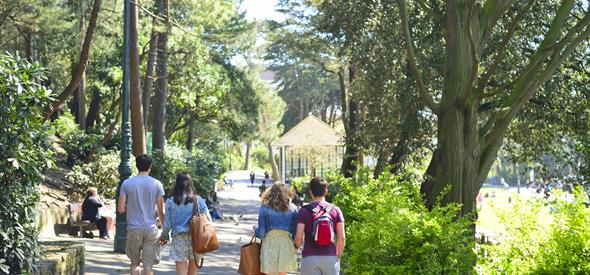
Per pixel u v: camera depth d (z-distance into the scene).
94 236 24.33
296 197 34.56
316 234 9.75
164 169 40.06
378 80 25.53
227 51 53.41
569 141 24.48
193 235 11.55
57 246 12.51
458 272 10.45
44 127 10.08
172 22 31.25
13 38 31.23
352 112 37.53
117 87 53.06
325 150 72.38
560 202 9.75
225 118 63.19
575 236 9.23
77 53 36.59
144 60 48.47
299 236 9.90
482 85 16.75
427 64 23.59
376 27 25.83
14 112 9.59
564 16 16.98
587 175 23.17
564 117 22.97
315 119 70.06
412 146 25.30
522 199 10.33
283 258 11.26
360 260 11.50
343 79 45.56
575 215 9.48
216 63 56.78
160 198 11.70
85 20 32.88
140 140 29.20
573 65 22.52
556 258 9.18
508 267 9.54
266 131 77.25
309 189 10.12
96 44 33.91
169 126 64.00
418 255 10.74
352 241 12.27
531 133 24.27
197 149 75.69
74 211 24.16
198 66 51.28
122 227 18.48
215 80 56.31
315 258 9.79
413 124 24.59
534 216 9.93
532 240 9.80
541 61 16.73
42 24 29.09
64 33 33.12
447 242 10.52
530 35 22.47
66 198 27.61
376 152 26.89
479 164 17.06
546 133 24.05
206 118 64.94
